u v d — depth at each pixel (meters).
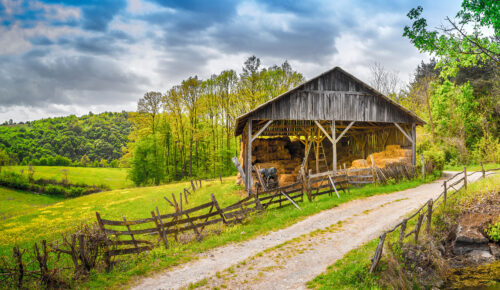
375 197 16.83
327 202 15.64
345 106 20.98
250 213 14.07
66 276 8.06
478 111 34.88
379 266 8.34
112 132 142.12
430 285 8.78
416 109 41.91
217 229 12.52
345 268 8.37
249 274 8.45
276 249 10.22
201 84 57.62
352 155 34.31
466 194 14.05
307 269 8.65
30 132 135.12
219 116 61.31
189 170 63.06
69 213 29.30
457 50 16.03
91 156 119.19
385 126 27.00
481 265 10.20
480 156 31.28
